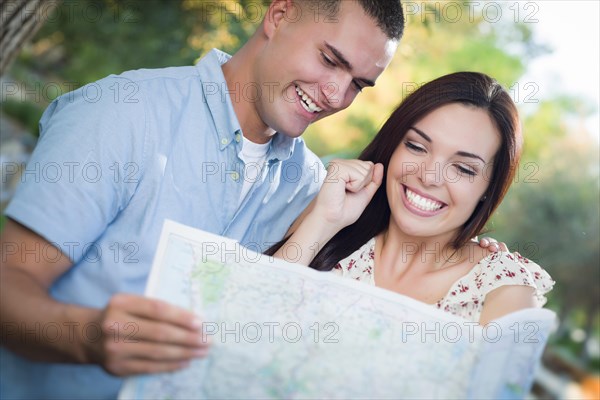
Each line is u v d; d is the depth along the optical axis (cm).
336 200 186
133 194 174
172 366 130
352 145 666
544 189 1005
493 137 178
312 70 177
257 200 196
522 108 1027
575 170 1027
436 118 177
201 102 185
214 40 461
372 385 146
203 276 149
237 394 144
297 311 149
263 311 147
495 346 147
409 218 179
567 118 1059
